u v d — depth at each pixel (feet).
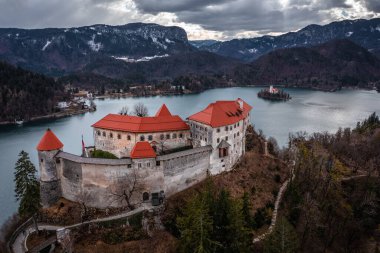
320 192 377.71
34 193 294.46
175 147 384.68
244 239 241.96
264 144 471.21
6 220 349.82
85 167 309.42
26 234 297.53
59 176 330.34
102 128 382.83
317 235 315.17
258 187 367.66
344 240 319.06
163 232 287.89
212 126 356.59
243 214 269.23
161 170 318.04
